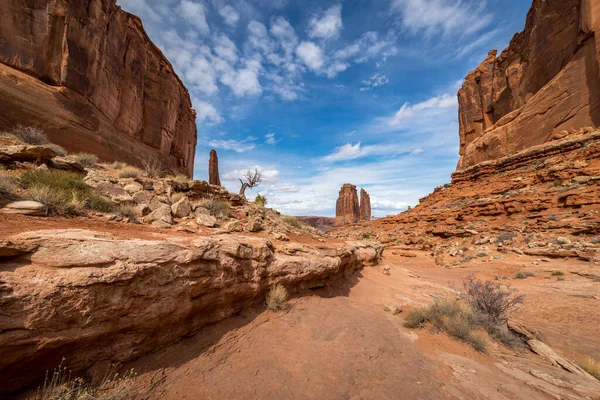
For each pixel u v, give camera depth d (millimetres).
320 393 3438
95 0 24938
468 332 5922
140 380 3094
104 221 5766
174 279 3779
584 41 32688
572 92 33438
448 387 3934
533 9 48969
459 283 13484
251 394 3250
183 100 46688
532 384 4156
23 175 5949
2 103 17438
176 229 6656
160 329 3670
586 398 3752
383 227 43188
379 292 10203
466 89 69188
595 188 20953
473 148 49219
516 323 7117
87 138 23062
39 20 20562
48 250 2895
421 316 6879
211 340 4273
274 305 5918
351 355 4582
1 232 3287
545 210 23438
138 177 10477
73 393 2650
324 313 6477
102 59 26203
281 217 15984
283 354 4324
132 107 31891
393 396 3545
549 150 32312
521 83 46875
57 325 2621
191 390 3141
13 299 2414
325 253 8805
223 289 4715
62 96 21562
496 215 27562
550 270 14109
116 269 3117
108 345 3096
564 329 6961
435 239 30219
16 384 2490
